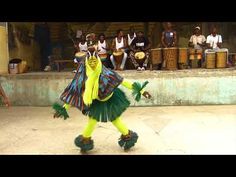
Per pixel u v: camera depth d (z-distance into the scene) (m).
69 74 9.41
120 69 10.16
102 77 4.88
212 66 9.75
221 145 5.45
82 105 4.85
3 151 5.40
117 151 5.26
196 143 5.59
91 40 5.02
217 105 8.95
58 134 6.45
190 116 7.68
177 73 9.00
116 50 10.27
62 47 13.95
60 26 13.87
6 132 6.67
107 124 7.07
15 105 9.61
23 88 9.54
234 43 13.02
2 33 10.16
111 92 4.90
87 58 4.86
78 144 5.15
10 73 10.05
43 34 13.77
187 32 13.35
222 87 8.97
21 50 12.23
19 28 12.03
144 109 8.70
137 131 6.50
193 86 9.01
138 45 10.51
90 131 5.11
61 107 4.99
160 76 9.03
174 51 9.45
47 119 7.80
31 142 5.92
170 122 7.16
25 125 7.24
